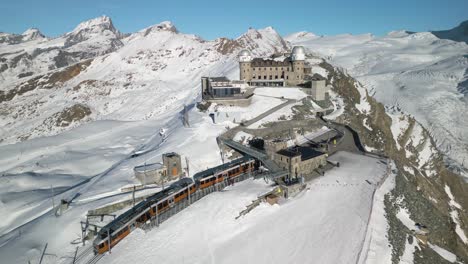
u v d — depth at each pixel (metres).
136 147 77.75
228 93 90.25
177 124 81.44
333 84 107.88
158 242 36.47
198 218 40.41
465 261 45.25
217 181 49.41
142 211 39.66
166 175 51.53
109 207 42.66
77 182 59.09
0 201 51.84
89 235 38.25
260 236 38.19
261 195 44.97
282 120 75.25
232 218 40.78
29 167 68.50
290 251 35.53
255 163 55.81
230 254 35.19
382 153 68.69
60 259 34.84
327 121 82.06
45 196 52.91
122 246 35.88
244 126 70.38
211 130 67.44
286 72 102.88
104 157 72.06
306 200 45.56
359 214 41.59
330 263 33.56
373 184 49.75
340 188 48.62
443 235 50.69
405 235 41.66
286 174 50.00
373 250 35.47
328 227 39.19
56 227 39.34
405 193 51.75
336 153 64.12
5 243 37.78
